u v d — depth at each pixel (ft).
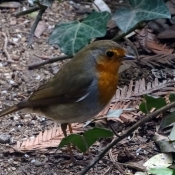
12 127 31.55
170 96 28.73
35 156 29.09
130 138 30.09
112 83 27.68
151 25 38.73
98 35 34.17
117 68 27.66
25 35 40.11
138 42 37.63
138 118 30.91
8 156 29.12
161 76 34.71
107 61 27.35
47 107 28.55
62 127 28.91
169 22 38.65
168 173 26.55
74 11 42.34
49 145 29.58
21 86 35.24
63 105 27.96
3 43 39.40
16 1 43.32
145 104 26.89
